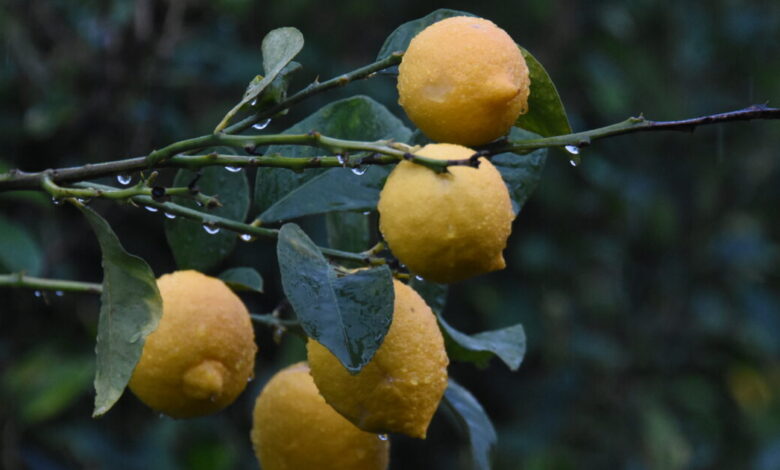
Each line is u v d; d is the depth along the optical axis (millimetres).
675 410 2605
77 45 2137
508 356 1149
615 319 2568
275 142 1001
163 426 1934
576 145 993
